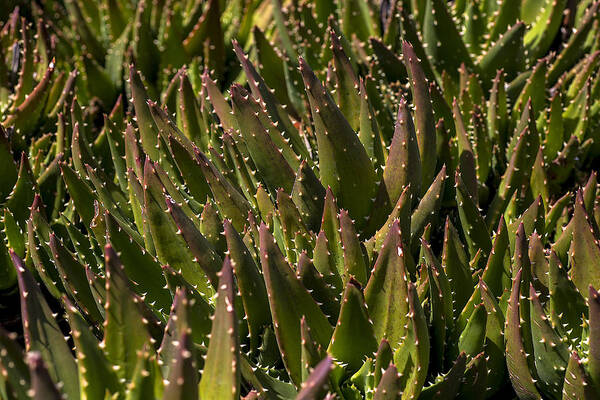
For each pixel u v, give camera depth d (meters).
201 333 1.70
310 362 1.65
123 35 2.06
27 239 1.82
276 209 1.77
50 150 1.89
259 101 1.78
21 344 1.82
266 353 1.71
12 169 1.83
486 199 1.88
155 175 1.73
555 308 1.71
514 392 1.74
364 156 1.76
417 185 1.77
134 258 1.71
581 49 1.98
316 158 1.85
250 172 1.78
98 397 1.63
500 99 1.91
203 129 1.84
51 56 1.99
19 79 1.95
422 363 1.66
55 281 1.78
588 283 1.72
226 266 1.61
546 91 1.97
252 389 1.68
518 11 2.00
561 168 1.91
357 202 1.77
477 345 1.70
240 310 1.71
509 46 1.96
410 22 1.93
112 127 1.85
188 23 2.08
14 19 2.01
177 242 1.72
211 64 2.04
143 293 1.72
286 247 1.74
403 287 1.67
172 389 1.59
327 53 1.98
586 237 1.71
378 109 1.86
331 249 1.73
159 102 2.04
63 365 1.64
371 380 1.68
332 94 1.83
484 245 1.77
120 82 2.06
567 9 2.02
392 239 1.67
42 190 1.84
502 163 1.90
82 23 2.06
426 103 1.78
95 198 1.78
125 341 1.64
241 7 2.12
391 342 1.69
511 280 1.74
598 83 1.95
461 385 1.69
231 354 1.61
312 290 1.70
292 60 2.00
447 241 1.72
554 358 1.69
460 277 1.73
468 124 1.91
